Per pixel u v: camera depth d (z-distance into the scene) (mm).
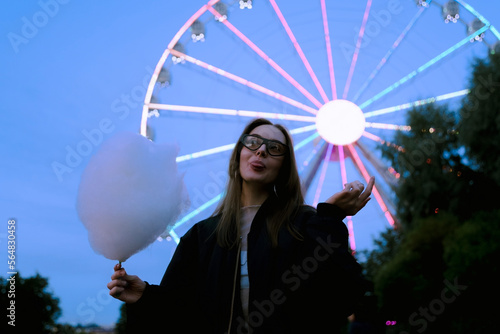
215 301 2148
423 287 15461
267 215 2234
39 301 34406
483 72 17656
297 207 2301
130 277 2199
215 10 21219
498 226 13438
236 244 2238
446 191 18781
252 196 2441
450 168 19297
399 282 15789
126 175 2086
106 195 2072
